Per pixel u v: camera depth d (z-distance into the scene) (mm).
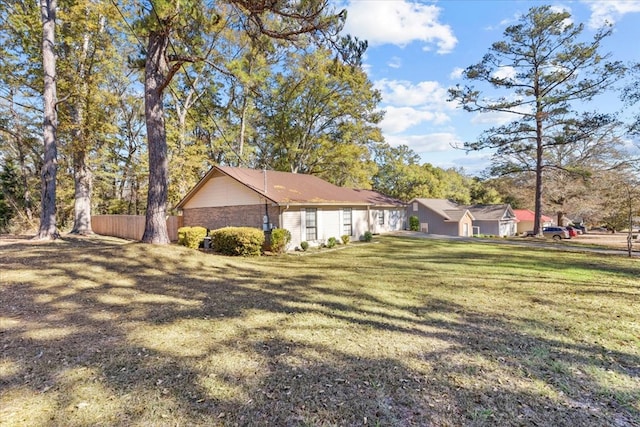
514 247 16516
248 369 3383
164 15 7754
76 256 8156
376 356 3727
